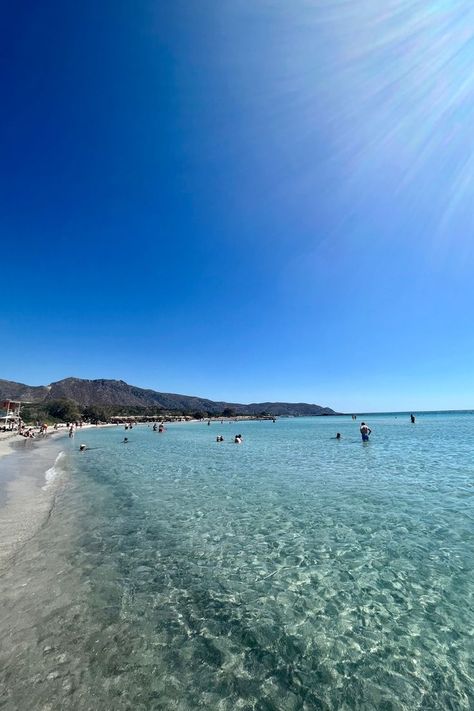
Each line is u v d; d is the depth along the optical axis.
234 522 10.85
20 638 5.35
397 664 4.91
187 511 12.03
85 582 7.11
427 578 7.22
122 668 4.78
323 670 4.82
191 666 4.86
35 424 82.62
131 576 7.39
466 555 8.22
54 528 10.30
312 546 8.96
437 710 4.16
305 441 41.50
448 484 15.46
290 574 7.50
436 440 37.75
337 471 19.45
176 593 6.73
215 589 6.90
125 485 16.36
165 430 79.00
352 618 5.96
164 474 19.36
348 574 7.47
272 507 12.42
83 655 5.00
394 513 11.47
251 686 4.54
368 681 4.62
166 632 5.55
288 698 4.36
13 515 11.53
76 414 102.69
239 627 5.72
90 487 15.95
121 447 36.84
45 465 23.19
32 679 4.55
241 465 22.52
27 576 7.34
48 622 5.75
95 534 9.84
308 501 13.14
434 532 9.70
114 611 6.11
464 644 5.27
